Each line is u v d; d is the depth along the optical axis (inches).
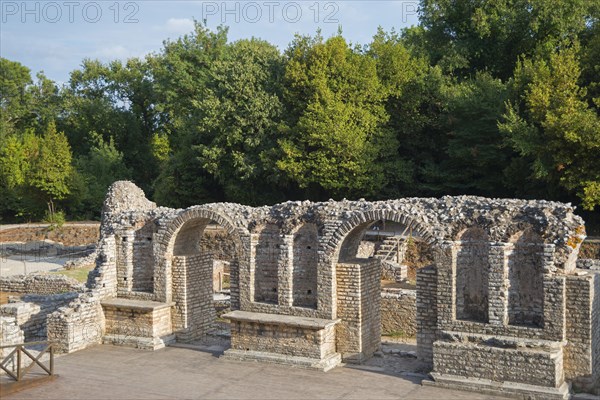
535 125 1694.1
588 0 2053.4
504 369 783.1
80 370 913.5
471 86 1982.0
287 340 929.5
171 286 1067.9
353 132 1900.8
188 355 989.2
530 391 759.7
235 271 1010.7
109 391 821.9
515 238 832.9
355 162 1910.7
